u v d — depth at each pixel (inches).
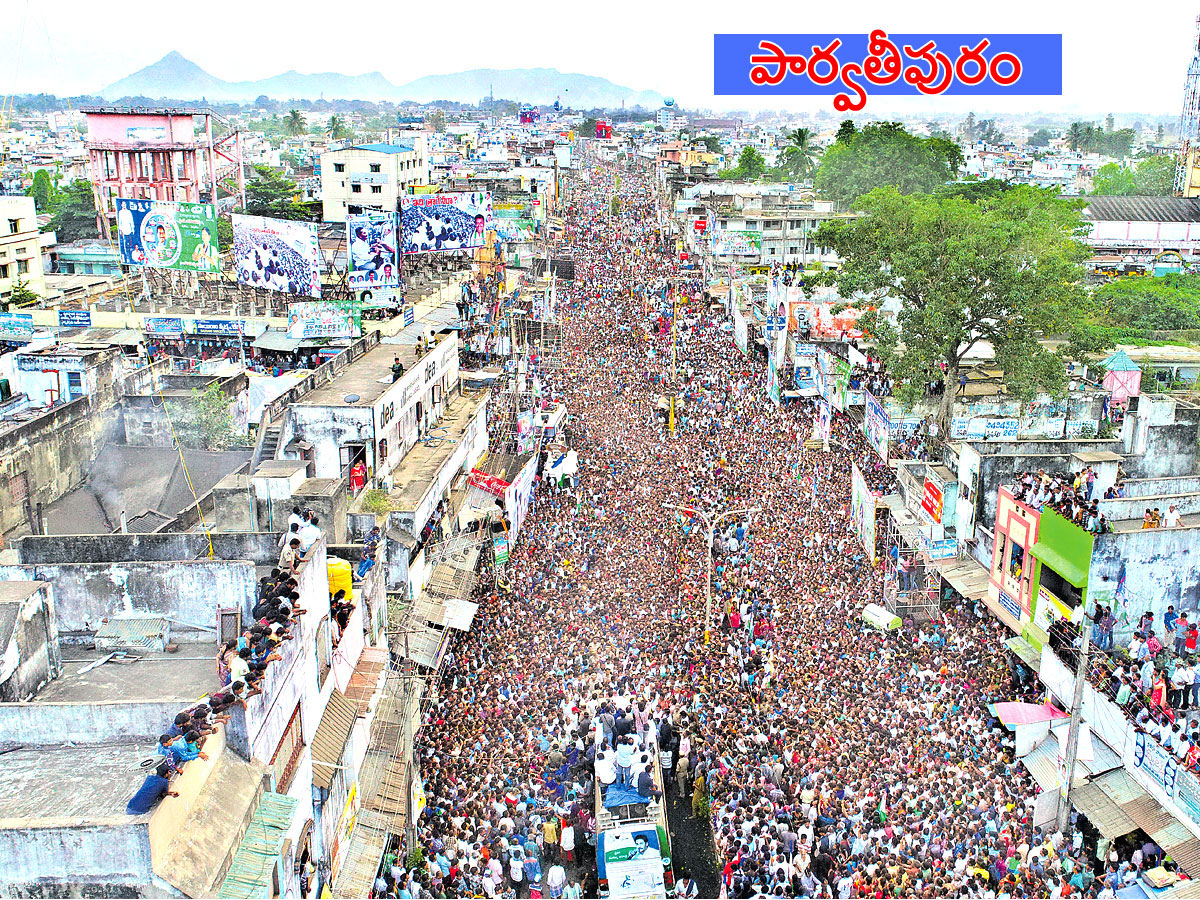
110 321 3051.2
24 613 968.9
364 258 2878.9
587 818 1357.0
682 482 2564.0
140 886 754.8
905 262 2630.4
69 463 1795.0
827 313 3287.4
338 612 1263.5
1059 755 1334.9
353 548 1439.5
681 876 1270.9
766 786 1338.6
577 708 1541.6
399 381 2044.8
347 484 1674.5
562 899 1191.6
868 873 1146.0
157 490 1802.4
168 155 4773.6
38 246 3924.7
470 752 1427.2
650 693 1585.9
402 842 1218.0
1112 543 1445.6
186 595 1092.5
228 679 949.2
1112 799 1234.6
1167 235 5634.8
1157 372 2795.3
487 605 1889.8
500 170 6924.2
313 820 1031.6
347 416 1835.6
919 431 2472.9
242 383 2218.3
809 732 1450.5
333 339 2694.4
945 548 1859.0
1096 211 5851.4
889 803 1288.1
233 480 1540.4
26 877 746.8
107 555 1275.8
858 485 2121.1
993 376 2851.9
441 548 1914.4
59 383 1973.4
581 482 2596.0
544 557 2128.4
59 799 800.9
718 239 4862.2
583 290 5152.6
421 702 1497.3
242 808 852.0
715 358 3786.9
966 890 1114.1
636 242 6786.4
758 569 2026.3
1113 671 1333.7
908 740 1418.6
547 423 2783.0
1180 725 1237.7
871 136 6067.9
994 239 2474.2
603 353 3964.1
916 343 2532.0
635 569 2062.0
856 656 1663.4
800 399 3125.0
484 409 2527.1
